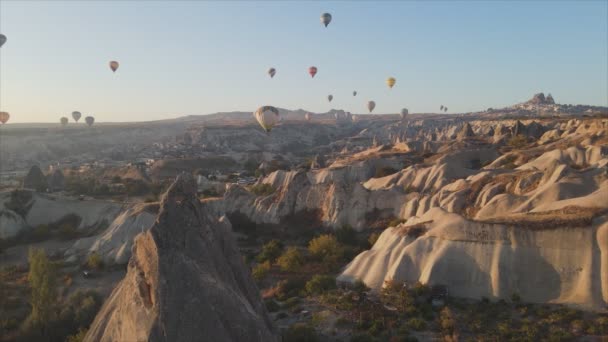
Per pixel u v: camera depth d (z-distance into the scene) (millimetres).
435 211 44438
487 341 29906
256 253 54969
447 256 38281
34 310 33031
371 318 33688
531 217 39562
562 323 31391
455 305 35500
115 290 23922
